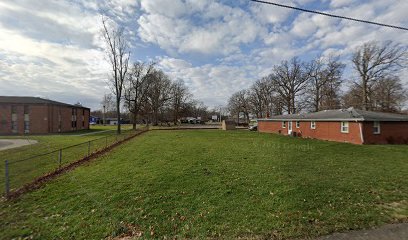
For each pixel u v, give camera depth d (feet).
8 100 134.41
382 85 132.26
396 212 16.47
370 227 14.32
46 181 25.99
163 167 31.83
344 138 72.59
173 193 21.15
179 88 245.45
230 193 20.93
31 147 60.80
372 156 41.75
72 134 122.83
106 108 317.22
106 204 18.80
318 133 85.56
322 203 18.19
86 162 37.65
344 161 36.47
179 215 16.55
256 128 151.12
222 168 31.04
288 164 33.83
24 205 18.84
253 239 13.19
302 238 13.16
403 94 131.54
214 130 146.72
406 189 21.74
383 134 67.51
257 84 245.45
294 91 184.03
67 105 154.10
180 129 157.69
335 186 22.63
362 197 19.53
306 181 24.49
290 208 17.26
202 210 17.28
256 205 18.01
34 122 133.90
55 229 14.74
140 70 154.10
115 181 25.26
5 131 129.70
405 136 69.31
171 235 13.88
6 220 16.11
